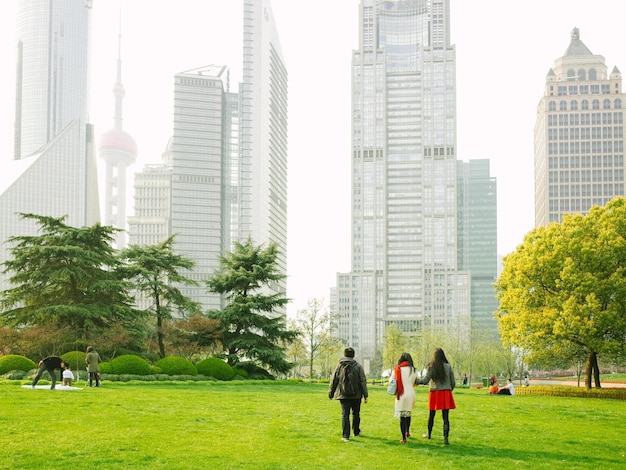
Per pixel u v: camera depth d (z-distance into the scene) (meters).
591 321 41.72
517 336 47.12
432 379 17.36
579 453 16.59
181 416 21.17
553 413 26.95
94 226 57.09
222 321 62.44
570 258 43.00
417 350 114.94
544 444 17.78
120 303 58.22
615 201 46.78
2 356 48.75
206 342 61.72
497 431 20.02
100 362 47.56
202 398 29.06
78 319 53.97
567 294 43.22
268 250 65.62
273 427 19.34
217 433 17.92
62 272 52.62
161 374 49.28
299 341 91.06
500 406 29.78
